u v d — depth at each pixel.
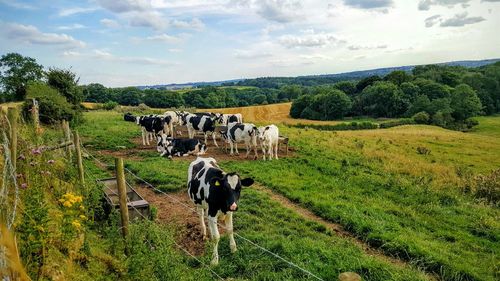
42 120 24.70
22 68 48.53
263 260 7.65
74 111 28.89
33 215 4.48
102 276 5.42
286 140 20.22
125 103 89.94
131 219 8.62
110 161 17.39
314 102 84.88
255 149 19.25
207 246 8.08
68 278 4.89
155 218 10.02
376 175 16.94
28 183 5.85
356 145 26.19
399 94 85.94
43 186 6.57
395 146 32.53
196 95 93.56
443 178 18.41
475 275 7.77
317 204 11.62
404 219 11.32
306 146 23.33
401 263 8.44
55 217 5.62
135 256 5.44
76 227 5.20
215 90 101.31
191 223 9.89
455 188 16.70
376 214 11.19
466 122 71.94
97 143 22.33
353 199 12.74
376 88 87.94
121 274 5.59
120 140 23.67
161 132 20.64
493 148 36.94
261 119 76.88
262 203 11.59
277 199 12.56
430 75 113.88
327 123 71.25
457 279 7.72
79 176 8.62
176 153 19.38
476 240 10.15
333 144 25.62
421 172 19.22
